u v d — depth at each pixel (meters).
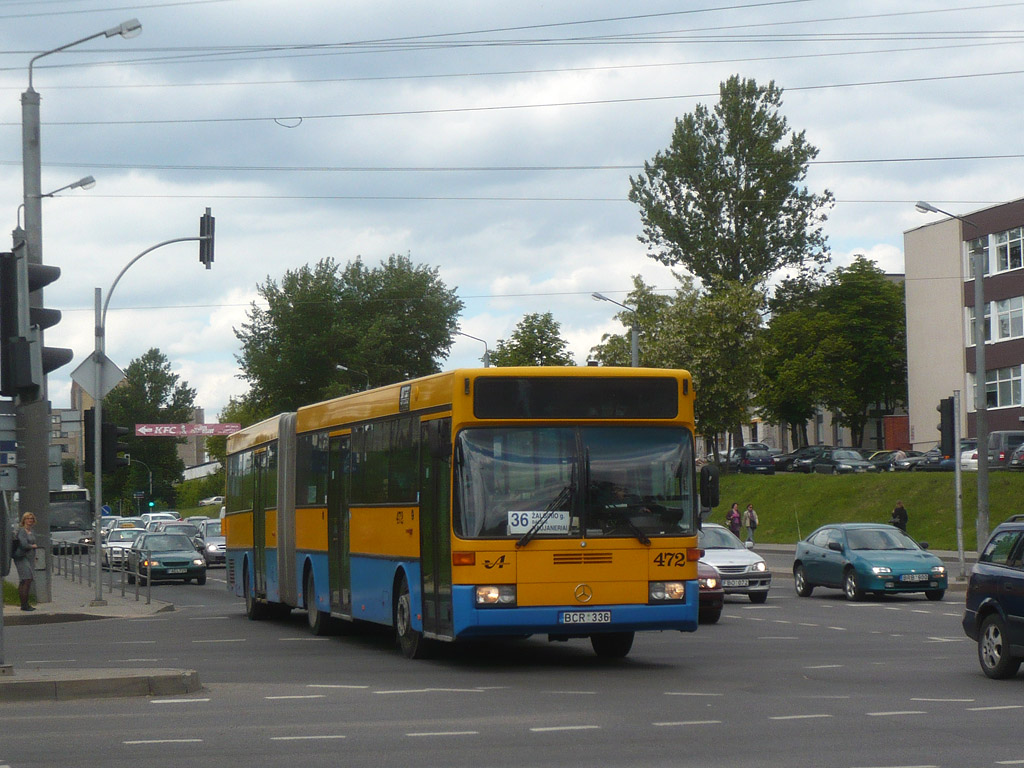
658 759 9.52
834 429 108.06
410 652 17.12
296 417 23.03
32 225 28.59
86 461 29.17
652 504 15.58
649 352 75.56
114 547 51.28
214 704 12.79
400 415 17.42
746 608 27.61
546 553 15.19
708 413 73.88
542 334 64.56
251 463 26.48
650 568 15.43
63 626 24.69
